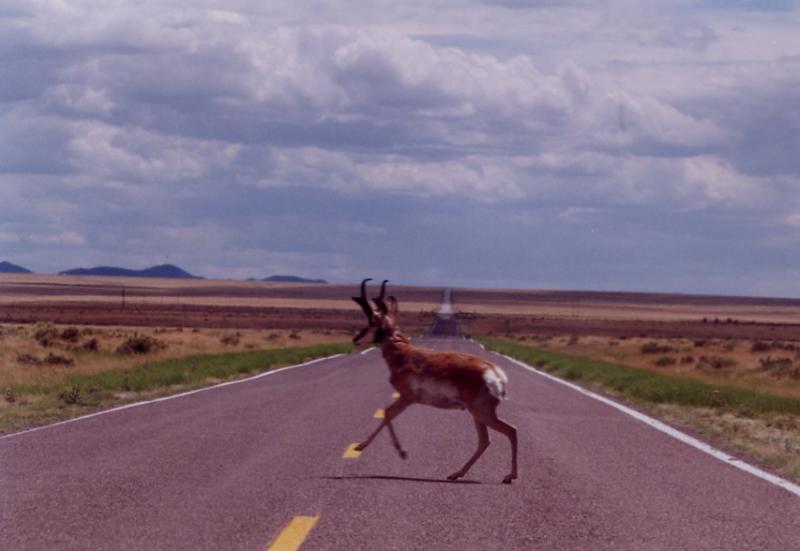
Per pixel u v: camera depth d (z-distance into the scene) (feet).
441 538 32.63
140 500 38.17
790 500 39.88
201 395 86.94
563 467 47.93
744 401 86.53
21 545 31.17
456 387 45.37
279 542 31.63
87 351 181.16
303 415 69.36
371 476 44.32
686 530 34.27
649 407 82.74
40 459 48.01
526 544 32.01
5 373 118.32
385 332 48.29
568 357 172.35
